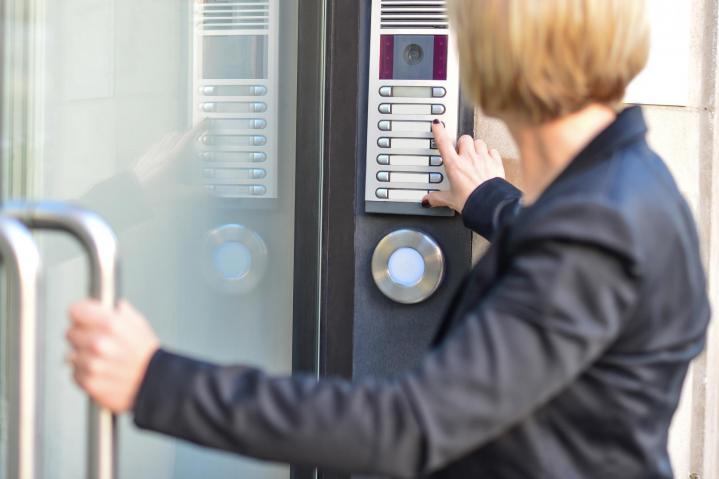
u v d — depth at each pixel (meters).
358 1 1.93
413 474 0.94
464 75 1.09
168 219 1.73
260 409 0.93
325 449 0.93
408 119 1.92
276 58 1.89
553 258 0.94
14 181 1.28
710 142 2.20
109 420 0.97
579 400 0.99
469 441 0.93
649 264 0.97
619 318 0.94
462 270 1.96
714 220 2.22
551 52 1.02
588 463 1.00
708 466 2.32
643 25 1.06
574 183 1.00
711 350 2.28
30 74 1.32
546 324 0.92
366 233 1.98
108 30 1.55
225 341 1.88
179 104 1.74
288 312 1.97
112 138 1.58
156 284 1.72
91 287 0.97
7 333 0.94
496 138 1.95
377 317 1.99
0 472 1.24
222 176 1.84
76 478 1.59
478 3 1.04
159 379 0.94
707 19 2.16
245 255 1.89
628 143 1.04
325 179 1.98
